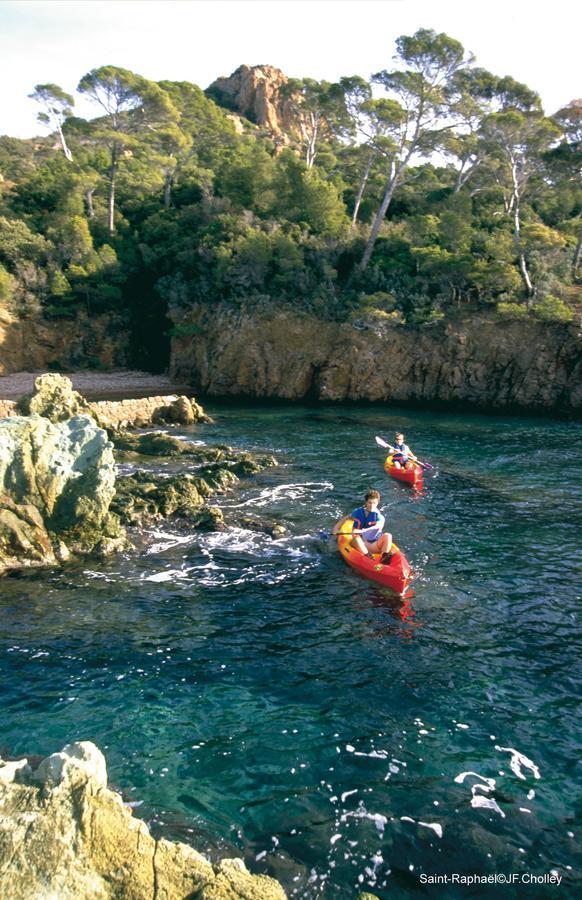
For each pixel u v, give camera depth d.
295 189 47.69
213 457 21.34
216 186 56.53
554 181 47.44
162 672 8.53
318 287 41.38
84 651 9.06
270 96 102.81
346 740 7.15
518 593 11.16
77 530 12.92
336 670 8.65
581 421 32.34
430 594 11.11
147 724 7.37
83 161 66.31
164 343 51.69
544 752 6.99
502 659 8.98
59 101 71.06
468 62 41.50
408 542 13.60
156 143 69.12
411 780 6.52
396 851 5.62
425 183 57.84
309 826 5.88
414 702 7.91
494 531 14.36
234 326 42.12
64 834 4.37
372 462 21.48
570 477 19.42
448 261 37.22
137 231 55.12
